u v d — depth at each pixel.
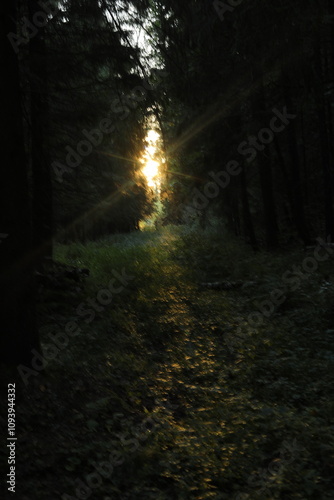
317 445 6.71
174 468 6.19
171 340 11.41
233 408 8.09
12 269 7.66
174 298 14.21
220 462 6.35
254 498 5.62
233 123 18.08
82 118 12.11
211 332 12.02
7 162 7.55
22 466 5.80
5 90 7.54
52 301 12.44
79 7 10.79
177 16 10.25
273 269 16.91
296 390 8.84
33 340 7.91
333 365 9.67
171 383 9.10
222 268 18.28
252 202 27.23
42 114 11.04
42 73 10.62
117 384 8.71
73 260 19.20
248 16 11.57
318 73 16.41
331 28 13.89
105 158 13.13
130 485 5.84
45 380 7.90
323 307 12.49
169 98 11.28
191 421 7.61
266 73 13.95
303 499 5.64
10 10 7.64
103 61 10.93
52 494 5.45
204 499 5.59
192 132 16.34
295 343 11.04
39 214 12.81
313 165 26.45
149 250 21.48
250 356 10.32
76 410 7.45
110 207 15.36
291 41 12.36
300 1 11.55
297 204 20.73
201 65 11.82
